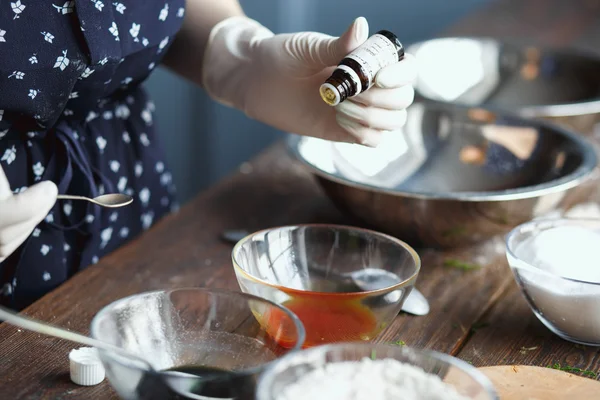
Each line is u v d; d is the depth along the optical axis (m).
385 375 0.60
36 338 0.74
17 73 0.84
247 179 1.10
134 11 0.90
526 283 0.76
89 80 0.90
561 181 0.90
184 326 0.69
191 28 1.00
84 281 0.84
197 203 1.02
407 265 0.76
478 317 0.81
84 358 0.69
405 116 0.84
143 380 0.61
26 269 0.93
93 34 0.86
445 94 1.32
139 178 1.04
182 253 0.91
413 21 2.52
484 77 1.35
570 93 1.30
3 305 0.94
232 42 0.97
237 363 0.68
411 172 1.03
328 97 0.75
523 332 0.78
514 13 1.86
